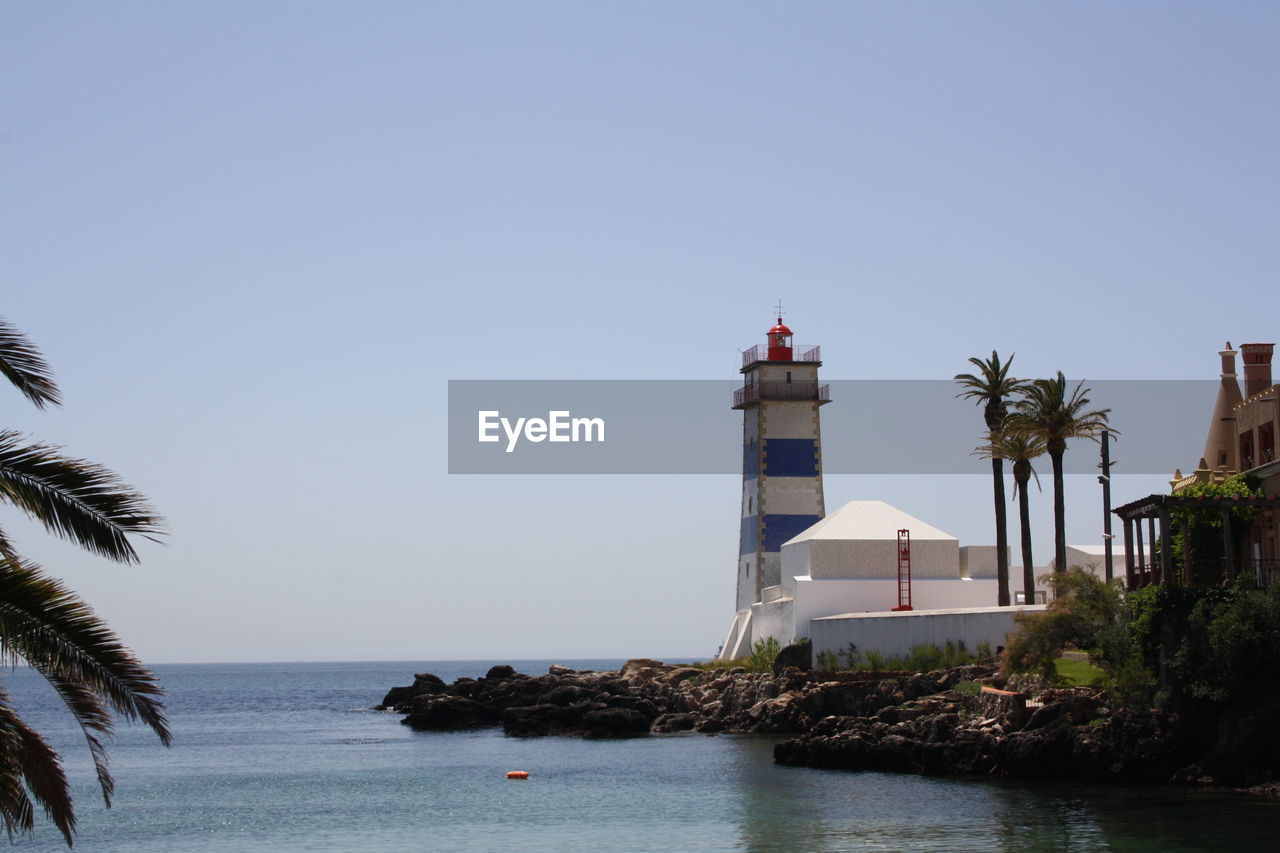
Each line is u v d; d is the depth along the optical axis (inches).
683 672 4261.8
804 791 2317.9
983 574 3895.2
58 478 935.7
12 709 1008.2
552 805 2320.4
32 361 963.3
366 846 1946.4
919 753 2497.5
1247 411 2608.3
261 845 1983.3
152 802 2539.4
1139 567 2551.7
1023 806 2027.6
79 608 964.0
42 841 2050.9
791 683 3501.5
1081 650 2596.0
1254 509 2470.5
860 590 3786.9
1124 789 2150.6
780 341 4485.7
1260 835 1743.4
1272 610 2117.4
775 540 4345.5
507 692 4633.4
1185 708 2197.3
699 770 2731.3
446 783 2736.2
